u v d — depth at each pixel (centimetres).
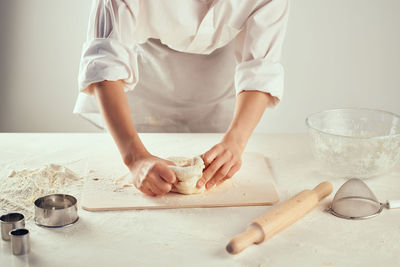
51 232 107
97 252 100
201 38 153
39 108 273
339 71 277
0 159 144
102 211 116
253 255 99
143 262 97
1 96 269
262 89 140
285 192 126
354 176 132
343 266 96
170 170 119
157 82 181
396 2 266
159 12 144
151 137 162
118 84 136
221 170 124
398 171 138
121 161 141
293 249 101
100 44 135
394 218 114
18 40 260
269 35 144
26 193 122
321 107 283
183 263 97
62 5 256
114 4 135
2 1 254
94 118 189
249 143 158
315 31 271
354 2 266
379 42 272
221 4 143
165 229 108
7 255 99
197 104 184
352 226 110
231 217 114
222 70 177
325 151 130
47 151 150
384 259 98
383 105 283
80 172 135
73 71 267
